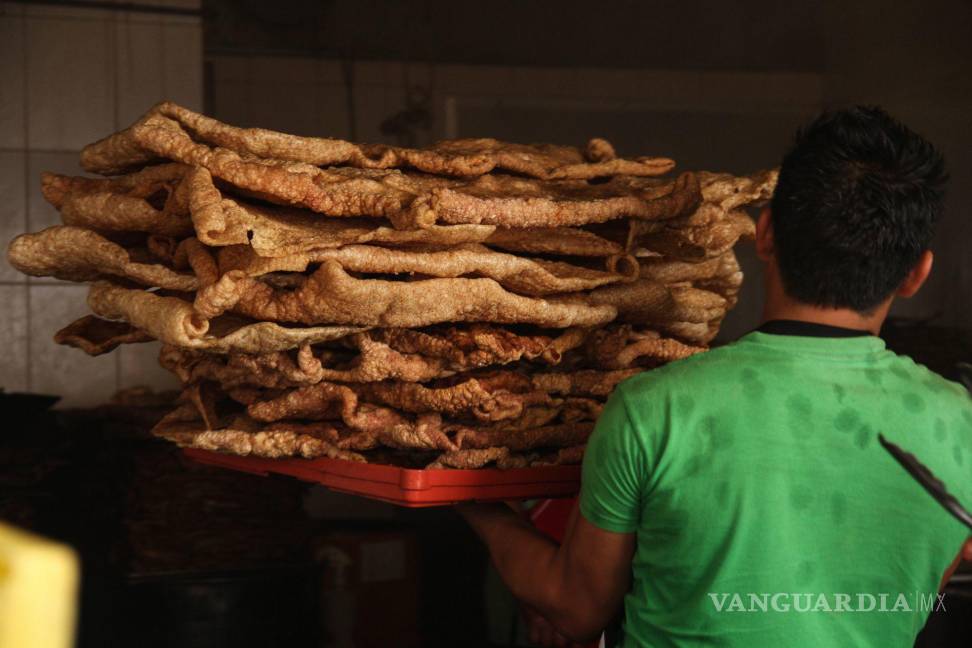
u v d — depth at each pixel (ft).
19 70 13.34
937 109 17.60
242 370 4.89
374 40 19.11
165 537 9.98
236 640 9.74
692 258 5.56
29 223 13.51
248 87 18.60
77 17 13.46
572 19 19.97
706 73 20.66
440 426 4.67
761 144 21.33
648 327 5.77
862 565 3.64
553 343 4.89
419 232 4.36
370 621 11.84
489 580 9.59
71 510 11.43
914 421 3.71
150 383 13.99
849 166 3.65
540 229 5.05
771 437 3.62
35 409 11.21
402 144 19.27
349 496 17.31
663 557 3.72
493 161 5.11
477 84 19.67
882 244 3.62
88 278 5.08
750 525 3.59
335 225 4.49
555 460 4.98
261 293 4.30
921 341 15.06
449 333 4.74
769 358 3.74
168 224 4.60
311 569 10.31
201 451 5.71
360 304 4.23
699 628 3.66
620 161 5.67
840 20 20.29
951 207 17.19
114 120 13.60
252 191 4.34
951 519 3.69
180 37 13.70
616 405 3.82
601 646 4.84
